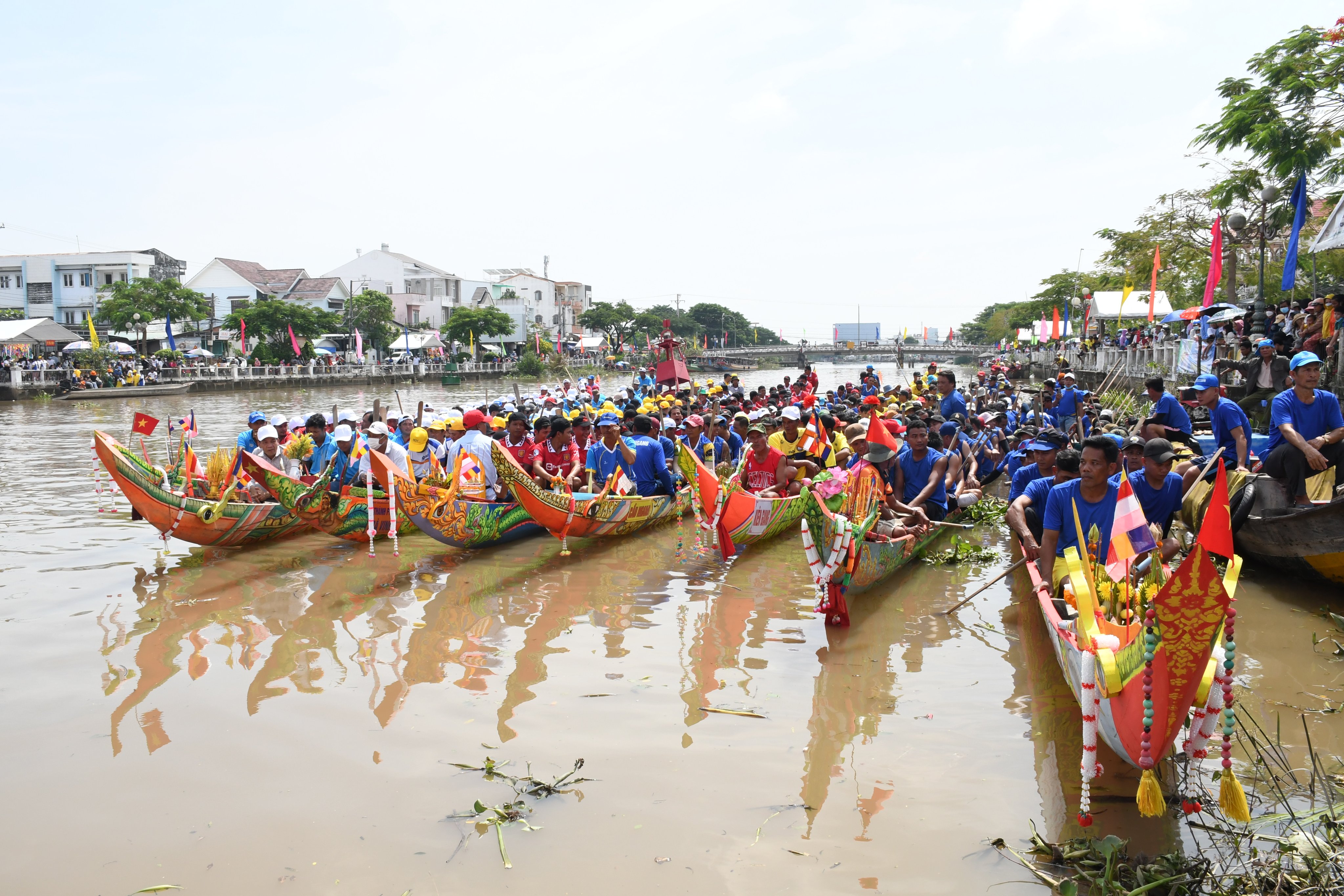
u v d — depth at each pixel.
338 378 56.72
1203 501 7.87
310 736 5.48
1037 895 3.86
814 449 12.47
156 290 53.62
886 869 4.07
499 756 5.22
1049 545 6.12
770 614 7.99
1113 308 35.66
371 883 4.02
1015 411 22.55
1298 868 3.85
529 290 104.56
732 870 4.08
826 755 5.20
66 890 3.99
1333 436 7.60
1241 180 20.66
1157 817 4.42
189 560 9.99
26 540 10.96
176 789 4.86
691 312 135.50
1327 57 16.84
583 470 11.71
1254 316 17.33
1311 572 7.80
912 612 8.03
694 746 5.32
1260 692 5.88
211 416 32.75
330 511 10.07
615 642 7.22
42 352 51.91
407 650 7.03
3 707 5.92
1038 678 6.37
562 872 4.09
